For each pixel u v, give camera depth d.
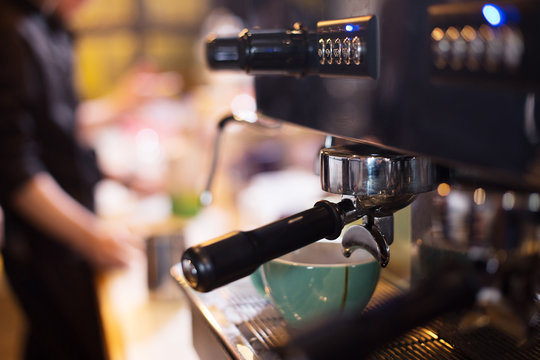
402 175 0.45
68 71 1.38
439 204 0.60
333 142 0.55
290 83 0.56
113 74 2.91
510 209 0.63
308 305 0.56
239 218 1.24
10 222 1.27
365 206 0.47
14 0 1.23
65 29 1.40
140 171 1.63
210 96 1.87
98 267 1.23
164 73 2.76
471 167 0.35
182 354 0.81
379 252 0.47
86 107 1.94
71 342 1.30
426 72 0.38
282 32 0.51
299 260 0.58
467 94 0.35
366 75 0.43
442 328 0.54
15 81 1.20
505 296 0.58
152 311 0.97
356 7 0.44
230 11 2.94
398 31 0.40
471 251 0.61
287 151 1.52
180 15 2.96
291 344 0.52
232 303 0.62
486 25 0.33
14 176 1.20
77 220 1.25
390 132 0.42
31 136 1.23
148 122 1.88
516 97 0.33
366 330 0.53
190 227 1.26
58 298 1.29
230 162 1.46
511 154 0.33
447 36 0.36
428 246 0.59
